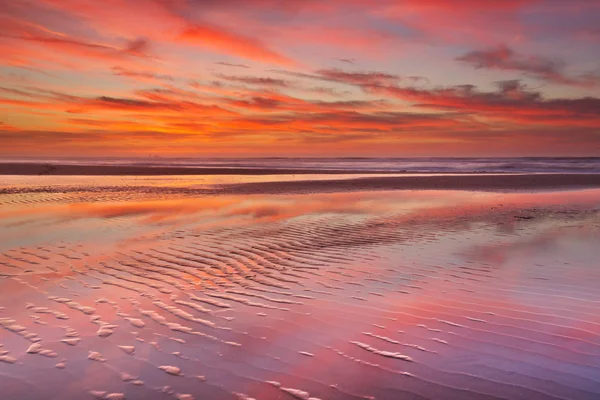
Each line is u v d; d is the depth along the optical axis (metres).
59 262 6.47
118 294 5.02
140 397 2.95
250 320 4.27
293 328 4.08
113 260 6.60
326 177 27.84
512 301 4.69
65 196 16.23
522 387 3.06
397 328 4.05
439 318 4.27
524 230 8.85
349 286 5.32
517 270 5.86
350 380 3.17
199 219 10.66
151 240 8.08
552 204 13.49
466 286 5.24
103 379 3.17
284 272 5.96
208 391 3.03
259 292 5.12
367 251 7.17
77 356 3.51
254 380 3.17
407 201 14.71
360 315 4.38
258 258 6.75
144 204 13.89
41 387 3.06
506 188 19.97
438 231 8.87
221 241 8.00
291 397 2.97
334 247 7.50
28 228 9.35
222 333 3.96
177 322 4.21
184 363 3.41
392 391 3.03
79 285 5.36
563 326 4.01
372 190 19.20
